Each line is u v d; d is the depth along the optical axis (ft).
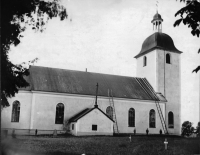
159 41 150.20
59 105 117.50
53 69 133.18
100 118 113.19
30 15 40.81
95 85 132.16
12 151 37.35
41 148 50.55
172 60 150.20
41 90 113.91
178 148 61.31
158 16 158.10
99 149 55.47
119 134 119.85
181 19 28.68
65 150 51.21
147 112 133.08
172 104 143.84
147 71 152.76
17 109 110.63
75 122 109.81
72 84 126.21
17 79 44.37
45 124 112.78
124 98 129.08
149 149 59.36
